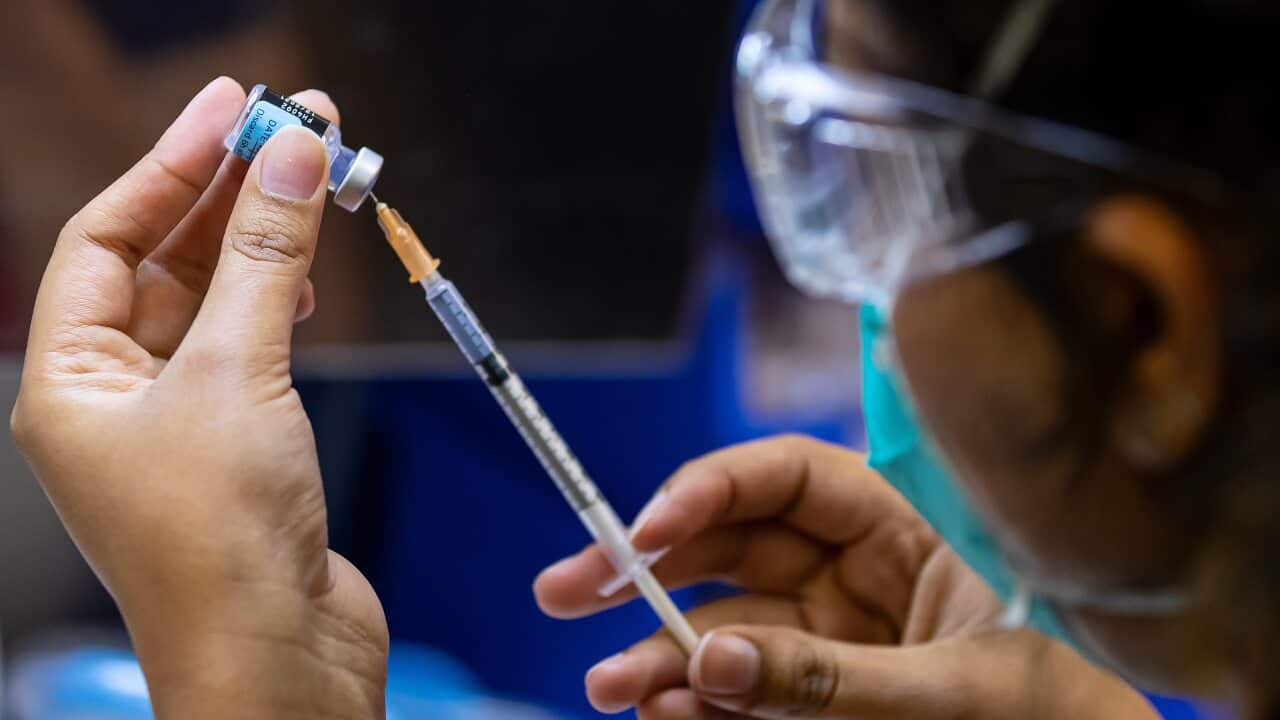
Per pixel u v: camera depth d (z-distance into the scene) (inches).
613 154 23.7
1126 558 18.4
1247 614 18.2
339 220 23.5
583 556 21.5
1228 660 18.6
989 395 18.3
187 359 18.5
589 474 35.4
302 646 18.7
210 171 19.7
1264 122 17.1
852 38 18.3
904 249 18.4
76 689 25.8
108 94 22.0
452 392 32.3
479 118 23.1
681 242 24.7
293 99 19.8
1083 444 18.1
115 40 21.8
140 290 19.7
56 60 21.8
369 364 25.0
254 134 19.6
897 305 18.6
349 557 29.8
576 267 24.6
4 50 21.6
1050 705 20.1
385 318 24.4
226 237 18.8
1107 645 19.4
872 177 18.6
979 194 18.0
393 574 31.1
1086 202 17.6
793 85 18.7
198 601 18.2
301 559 18.7
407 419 31.0
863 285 19.5
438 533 32.0
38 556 26.8
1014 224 17.9
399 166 23.3
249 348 18.5
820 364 34.1
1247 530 17.9
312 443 18.9
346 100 22.7
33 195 22.4
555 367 31.3
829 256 19.5
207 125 19.6
